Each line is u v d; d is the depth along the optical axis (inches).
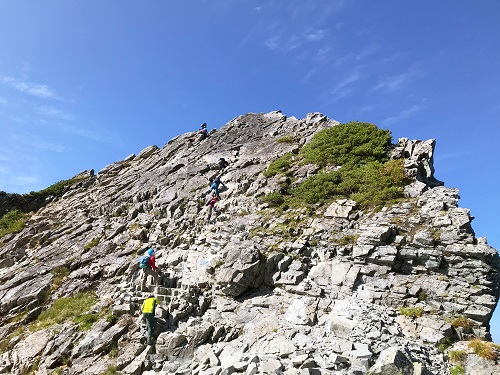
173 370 624.4
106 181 1553.9
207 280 786.8
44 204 1594.5
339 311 642.2
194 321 703.7
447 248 688.4
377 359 530.0
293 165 1134.4
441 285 654.5
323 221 859.4
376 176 934.4
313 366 534.0
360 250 736.3
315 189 967.6
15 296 902.4
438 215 754.8
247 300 733.3
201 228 990.4
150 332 681.6
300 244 799.7
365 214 844.0
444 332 590.6
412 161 938.7
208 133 1626.5
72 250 1072.2
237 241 848.9
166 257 914.7
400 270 708.0
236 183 1146.7
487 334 588.1
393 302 653.9
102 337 702.5
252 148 1362.0
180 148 1596.9
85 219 1242.6
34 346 732.0
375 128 1136.8
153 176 1385.3
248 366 557.3
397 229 763.4
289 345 591.2
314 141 1202.6
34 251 1132.5
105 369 646.5
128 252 983.6
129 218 1173.1
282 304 697.6
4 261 1107.3
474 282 647.1
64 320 792.3
